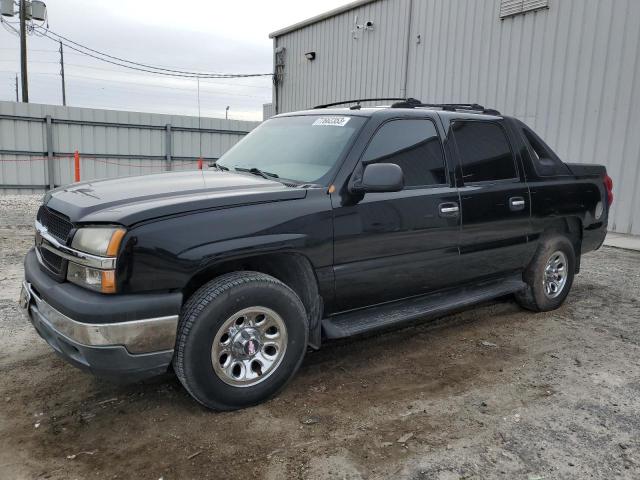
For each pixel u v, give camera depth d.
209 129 18.97
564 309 5.30
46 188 16.33
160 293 2.82
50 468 2.64
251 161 4.12
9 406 3.22
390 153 3.77
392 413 3.21
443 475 2.62
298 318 3.28
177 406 3.24
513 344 4.36
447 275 4.15
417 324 4.80
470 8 12.64
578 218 5.20
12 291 5.41
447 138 4.16
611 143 9.91
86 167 16.97
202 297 2.95
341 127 3.82
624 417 3.21
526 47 11.35
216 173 3.92
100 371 2.75
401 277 3.82
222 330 3.01
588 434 3.01
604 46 9.89
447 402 3.36
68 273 2.92
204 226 2.92
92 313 2.66
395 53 15.06
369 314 3.82
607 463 2.74
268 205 3.15
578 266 5.45
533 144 4.96
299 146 3.91
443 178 4.05
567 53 10.55
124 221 2.73
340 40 17.23
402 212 3.72
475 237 4.24
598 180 5.48
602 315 5.14
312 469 2.65
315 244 3.31
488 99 12.34
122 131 17.38
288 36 19.92
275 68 20.75
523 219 4.64
